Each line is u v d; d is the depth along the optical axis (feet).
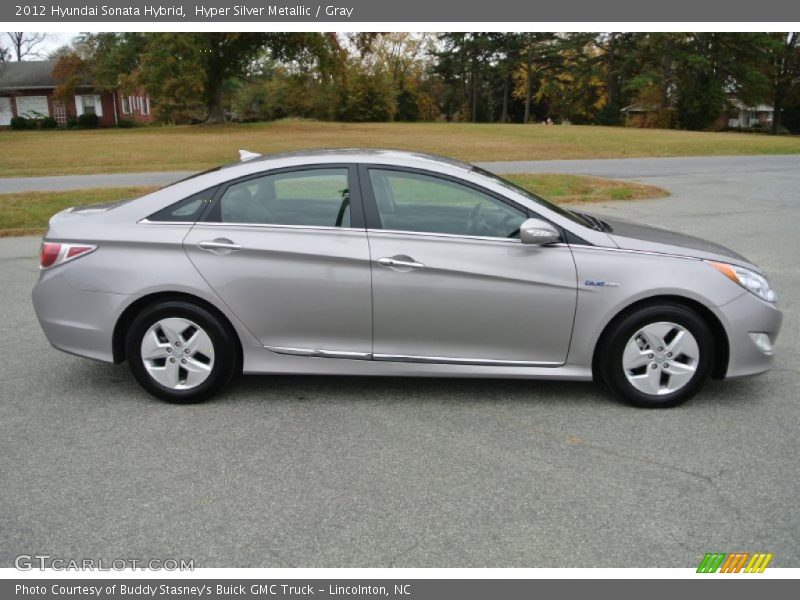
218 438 13.39
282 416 14.38
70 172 65.72
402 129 147.84
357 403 15.01
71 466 12.30
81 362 17.57
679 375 14.40
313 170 14.52
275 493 11.42
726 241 32.30
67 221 15.12
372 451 12.84
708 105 203.10
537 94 253.65
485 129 152.97
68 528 10.50
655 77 209.36
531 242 13.70
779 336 19.24
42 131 157.79
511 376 14.58
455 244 14.11
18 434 13.55
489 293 14.07
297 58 141.38
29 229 35.42
